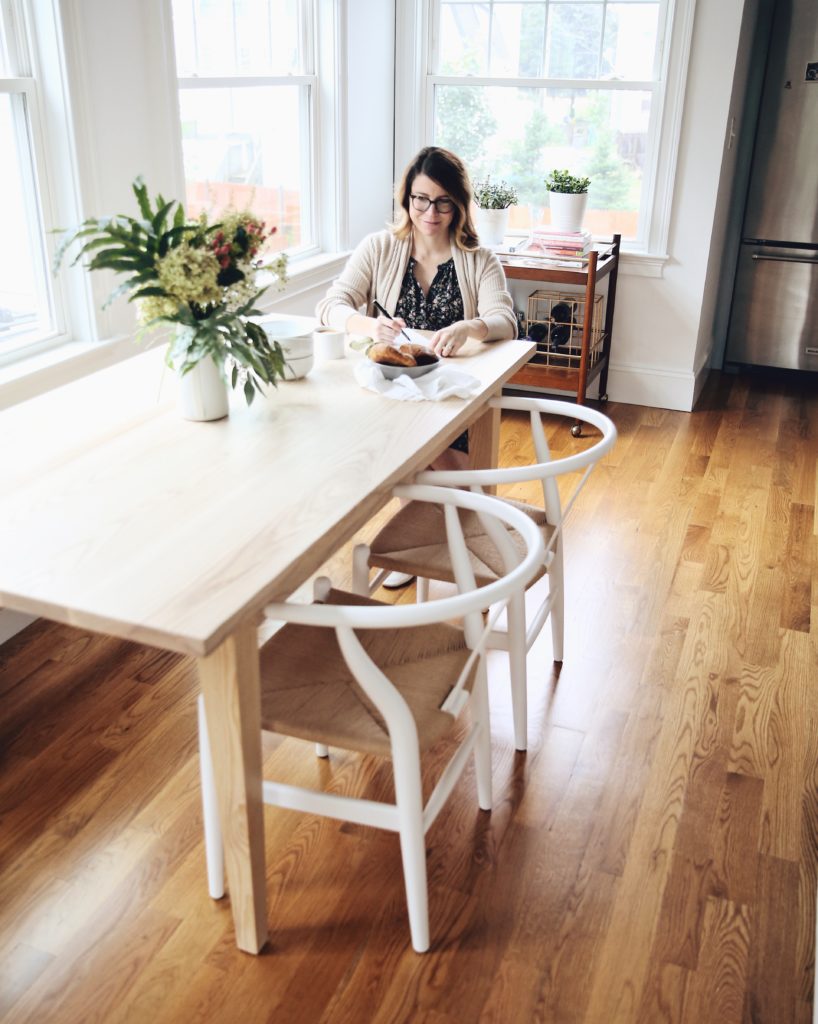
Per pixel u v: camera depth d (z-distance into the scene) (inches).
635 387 187.8
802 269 193.0
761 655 107.0
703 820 83.6
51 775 86.6
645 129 173.6
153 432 80.3
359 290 118.0
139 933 71.4
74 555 60.4
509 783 87.5
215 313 77.3
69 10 103.3
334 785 86.8
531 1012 66.2
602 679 102.4
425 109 184.1
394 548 86.6
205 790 70.2
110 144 113.4
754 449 166.4
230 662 59.4
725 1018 66.0
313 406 86.9
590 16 169.9
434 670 72.3
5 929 71.4
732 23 160.4
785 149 186.1
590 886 76.6
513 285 189.0
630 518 139.0
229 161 146.7
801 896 76.0
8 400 103.2
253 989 67.3
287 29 155.2
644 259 177.6
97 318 115.0
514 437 168.1
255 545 61.8
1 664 102.2
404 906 74.5
